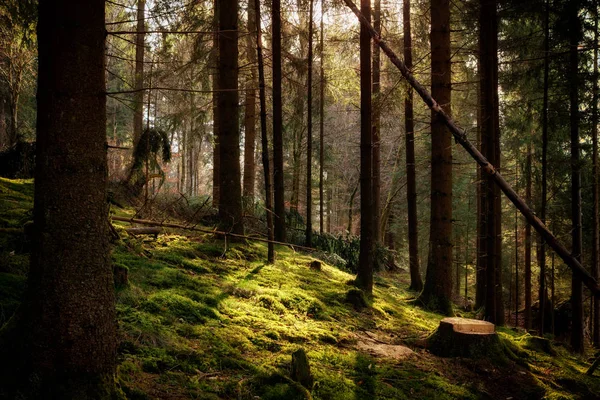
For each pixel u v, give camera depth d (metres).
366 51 8.61
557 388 5.72
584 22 9.57
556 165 10.38
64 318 2.74
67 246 2.76
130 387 3.22
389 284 12.59
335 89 13.44
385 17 13.34
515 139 13.57
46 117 2.76
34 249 2.79
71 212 2.78
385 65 14.80
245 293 6.31
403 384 4.89
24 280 4.25
